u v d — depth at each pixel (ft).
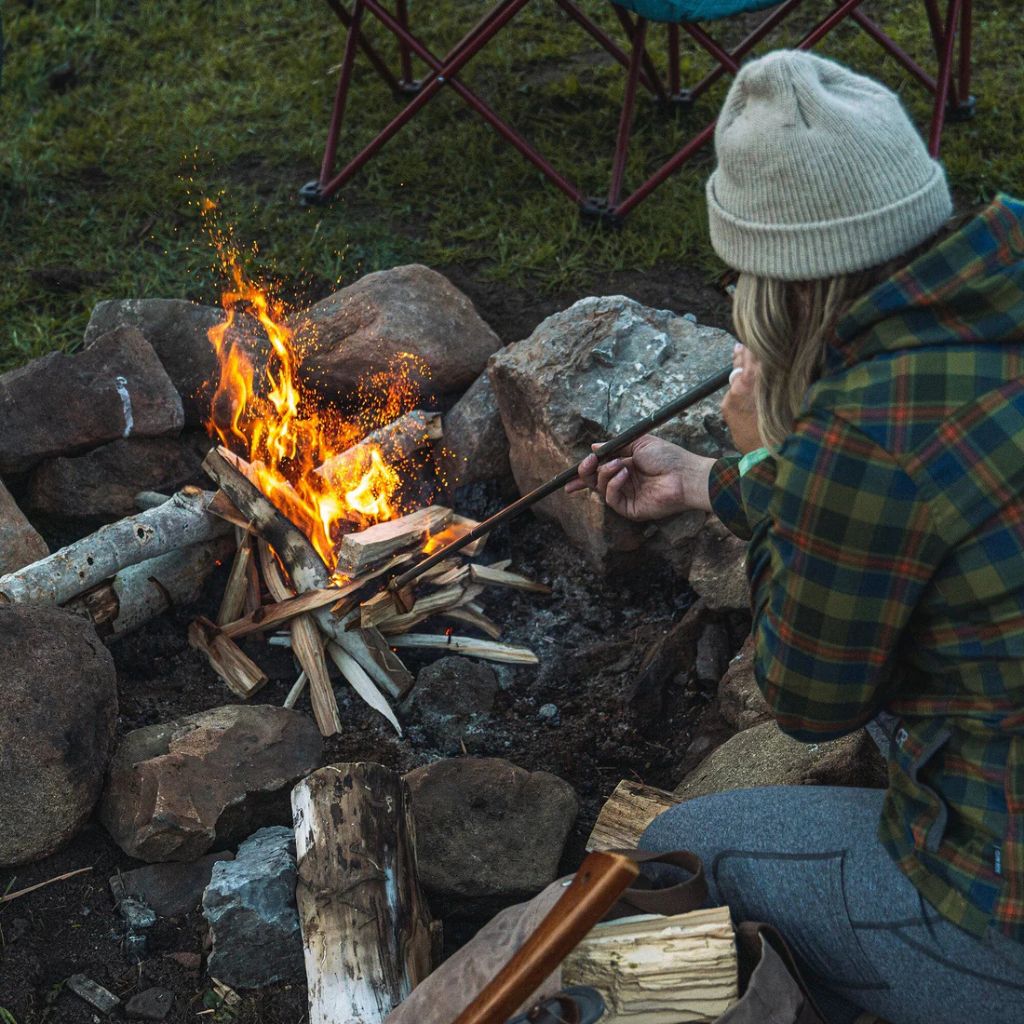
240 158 14.30
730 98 4.76
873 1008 5.24
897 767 4.94
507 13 12.48
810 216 4.49
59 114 14.93
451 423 10.72
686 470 6.89
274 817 7.84
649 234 12.96
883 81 14.60
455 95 14.97
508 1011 4.77
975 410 4.35
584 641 9.63
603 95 14.89
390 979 6.63
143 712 8.72
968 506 4.33
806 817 5.40
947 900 4.69
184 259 12.89
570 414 9.68
